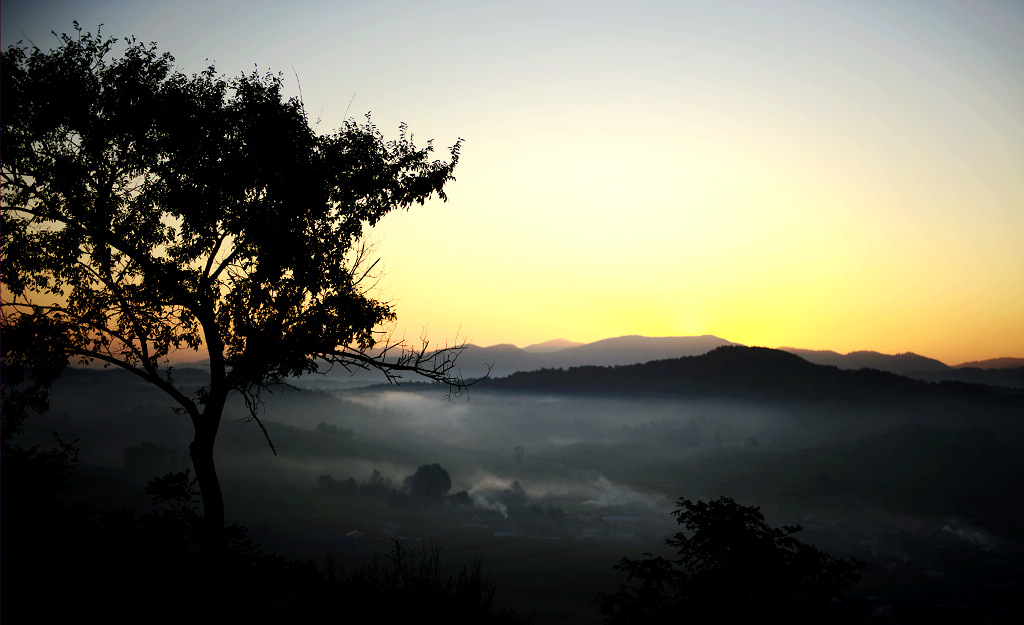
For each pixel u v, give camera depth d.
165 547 8.73
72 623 6.91
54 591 7.29
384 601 8.97
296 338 12.35
